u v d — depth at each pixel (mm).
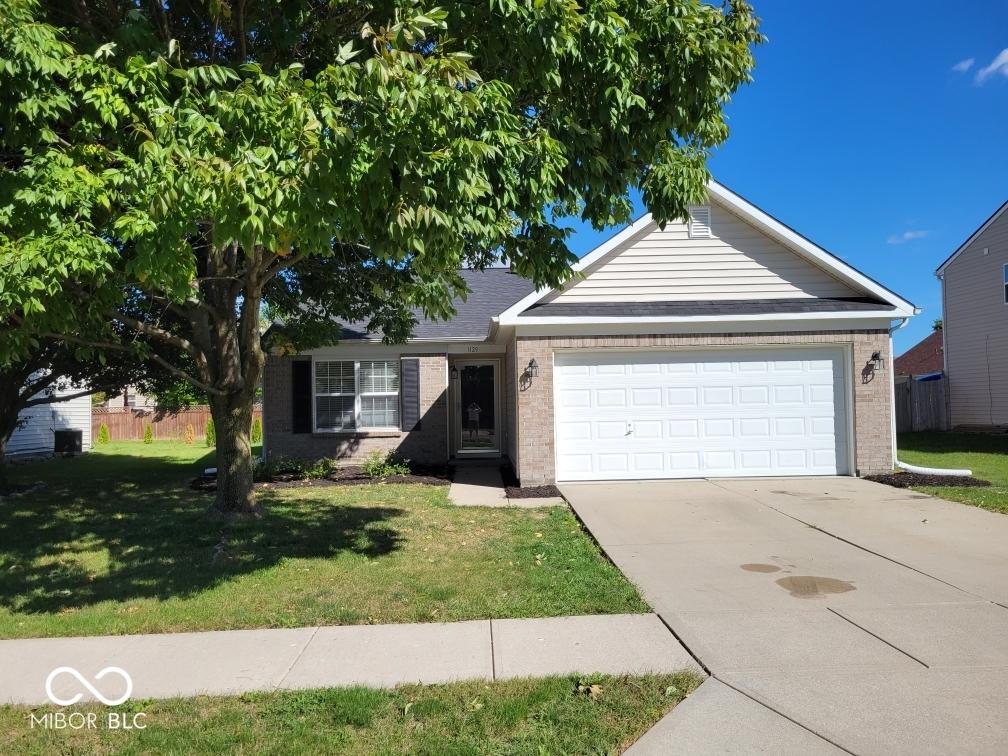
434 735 3652
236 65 7359
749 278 12398
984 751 3352
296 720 3848
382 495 11703
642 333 11977
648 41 6426
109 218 5539
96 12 7641
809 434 12133
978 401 22656
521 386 11953
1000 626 4969
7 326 6070
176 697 4168
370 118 4680
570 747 3521
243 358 9633
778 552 7176
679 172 6930
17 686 4371
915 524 8344
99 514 10531
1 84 5223
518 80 6441
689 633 4945
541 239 6516
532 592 5996
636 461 12109
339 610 5641
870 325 11977
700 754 3395
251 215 4430
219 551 7711
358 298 11773
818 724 3637
